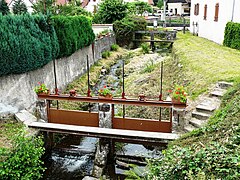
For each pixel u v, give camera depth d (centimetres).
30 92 951
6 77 830
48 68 1077
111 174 678
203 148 454
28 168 540
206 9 2006
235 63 1084
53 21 1107
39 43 971
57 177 683
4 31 799
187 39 2002
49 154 776
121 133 676
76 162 741
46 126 725
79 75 1409
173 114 671
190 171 377
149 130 708
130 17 2464
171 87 1063
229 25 1511
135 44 2383
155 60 1708
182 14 4634
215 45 1628
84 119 747
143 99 695
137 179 508
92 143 827
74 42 1280
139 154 732
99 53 1827
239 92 687
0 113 810
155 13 4806
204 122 667
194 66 1082
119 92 1155
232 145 440
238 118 529
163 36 2447
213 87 839
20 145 562
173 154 476
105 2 2589
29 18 949
